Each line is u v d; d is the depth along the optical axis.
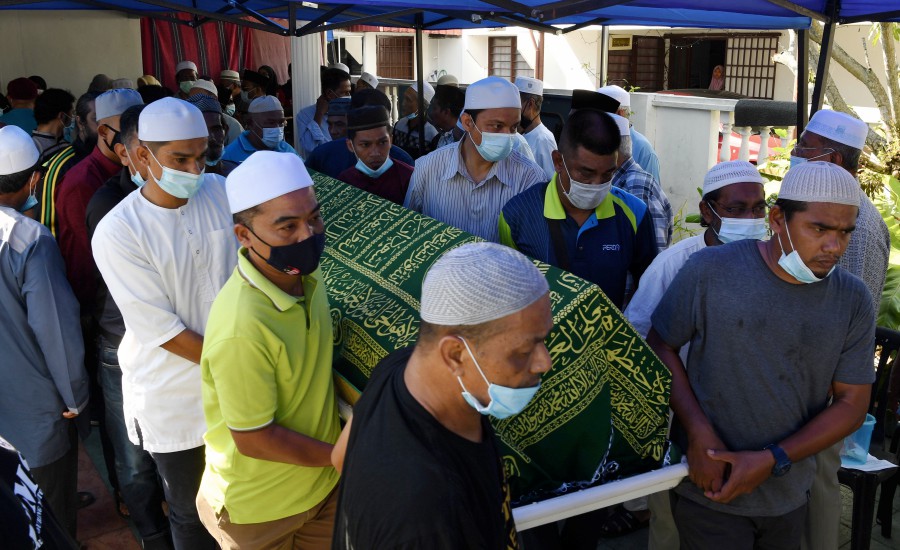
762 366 2.28
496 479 1.56
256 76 10.44
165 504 3.67
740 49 14.16
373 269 2.73
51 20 10.62
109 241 2.71
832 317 2.23
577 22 6.48
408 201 3.76
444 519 1.37
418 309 2.37
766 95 13.87
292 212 2.09
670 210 4.25
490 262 1.43
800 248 2.10
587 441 2.16
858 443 3.15
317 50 7.36
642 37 14.94
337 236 3.08
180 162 2.69
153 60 11.88
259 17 5.64
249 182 2.10
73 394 3.17
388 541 1.38
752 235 2.74
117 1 7.26
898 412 3.71
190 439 2.87
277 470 2.33
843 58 6.65
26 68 10.53
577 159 2.85
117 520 3.84
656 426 2.26
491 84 3.35
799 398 2.31
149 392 2.83
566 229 3.04
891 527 3.56
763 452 2.26
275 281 2.21
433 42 18.58
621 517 3.55
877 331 3.48
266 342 2.12
